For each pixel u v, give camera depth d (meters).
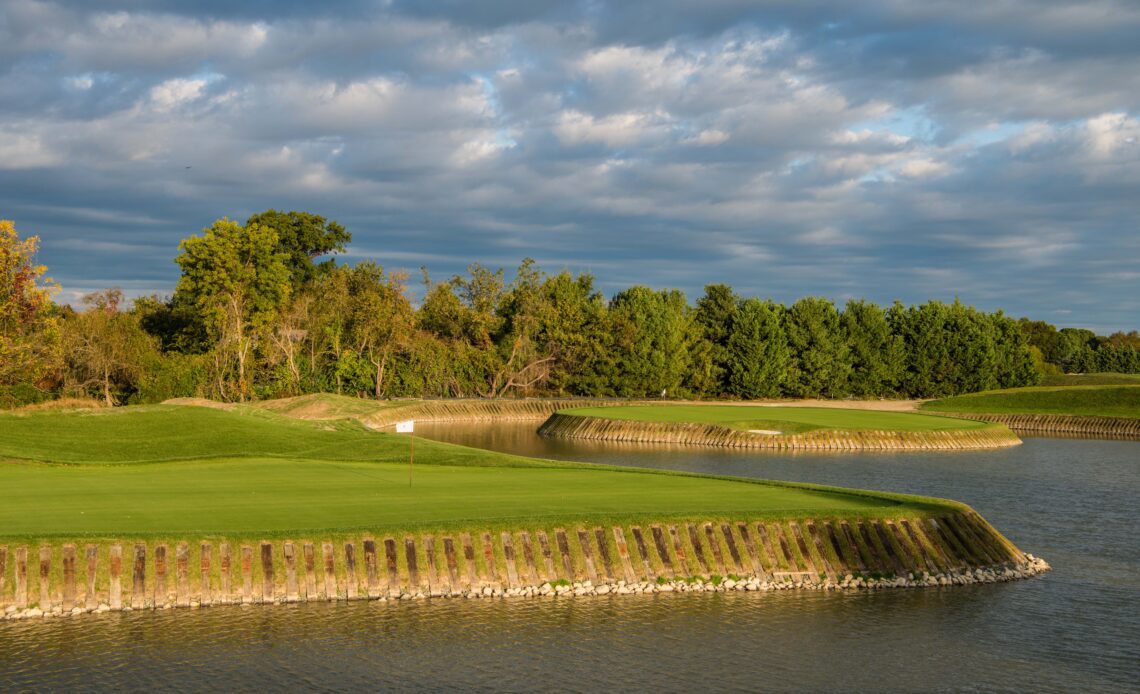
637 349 121.00
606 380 120.50
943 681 22.00
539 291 125.06
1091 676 22.38
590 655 22.94
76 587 24.98
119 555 25.64
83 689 20.36
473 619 25.08
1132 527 39.06
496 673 21.77
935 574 29.66
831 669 22.55
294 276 152.38
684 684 21.50
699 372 125.19
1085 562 32.69
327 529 27.44
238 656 22.27
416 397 110.00
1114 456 68.06
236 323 95.25
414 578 26.89
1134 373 179.88
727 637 24.36
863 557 29.69
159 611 24.92
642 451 70.00
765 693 21.19
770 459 64.69
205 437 52.03
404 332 108.31
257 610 25.20
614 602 26.77
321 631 23.89
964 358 131.62
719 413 90.19
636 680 21.61
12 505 30.80
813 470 58.00
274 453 47.94
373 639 23.50
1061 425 93.50
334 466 42.94
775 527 29.97
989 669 22.72
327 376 104.38
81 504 31.20
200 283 100.06
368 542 27.19
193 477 38.62
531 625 24.77
